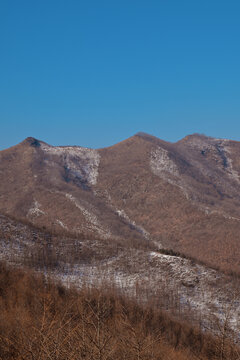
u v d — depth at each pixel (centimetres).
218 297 8006
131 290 8294
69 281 8300
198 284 8931
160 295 8000
